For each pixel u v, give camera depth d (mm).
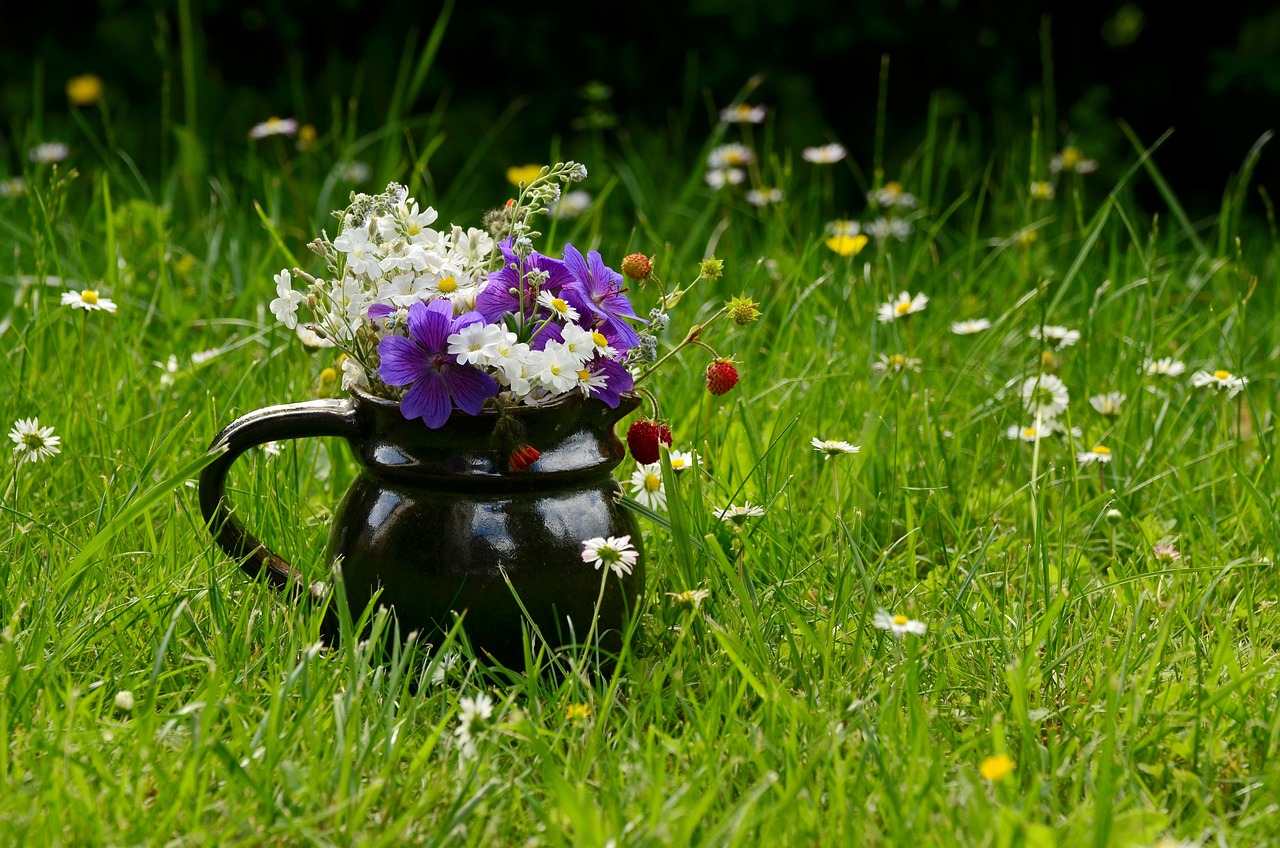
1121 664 1979
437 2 6027
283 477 2467
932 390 3051
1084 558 2418
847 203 5934
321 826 1578
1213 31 6086
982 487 2697
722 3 5816
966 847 1503
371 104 6020
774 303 3350
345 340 1908
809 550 2367
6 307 3740
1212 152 6176
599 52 6039
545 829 1557
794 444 2672
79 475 2607
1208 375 2867
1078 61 6191
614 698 1823
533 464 1863
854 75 6078
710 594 2129
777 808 1531
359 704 1691
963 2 6023
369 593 1928
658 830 1478
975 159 5711
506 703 1725
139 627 2041
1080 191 4926
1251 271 4320
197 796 1575
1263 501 2480
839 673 1948
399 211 1951
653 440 1985
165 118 4113
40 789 1552
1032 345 3266
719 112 6023
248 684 1873
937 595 2229
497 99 6121
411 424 1856
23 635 1915
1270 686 1917
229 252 3748
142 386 2984
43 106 6004
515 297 1878
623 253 4047
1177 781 1683
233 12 6012
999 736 1589
